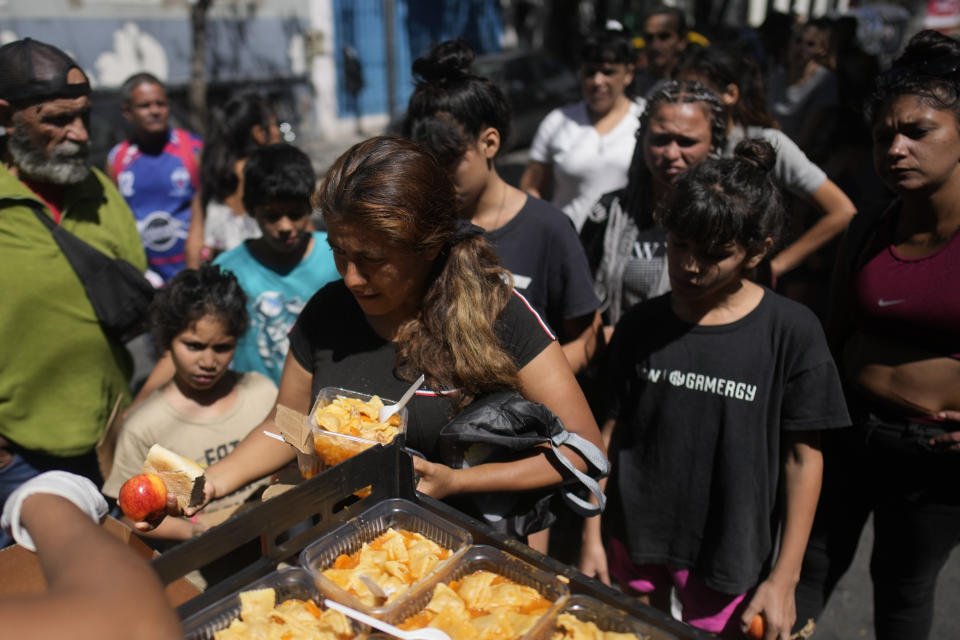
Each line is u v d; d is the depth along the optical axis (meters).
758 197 1.90
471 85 2.25
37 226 2.50
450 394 1.63
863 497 2.33
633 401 2.20
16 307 2.46
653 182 2.78
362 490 1.41
